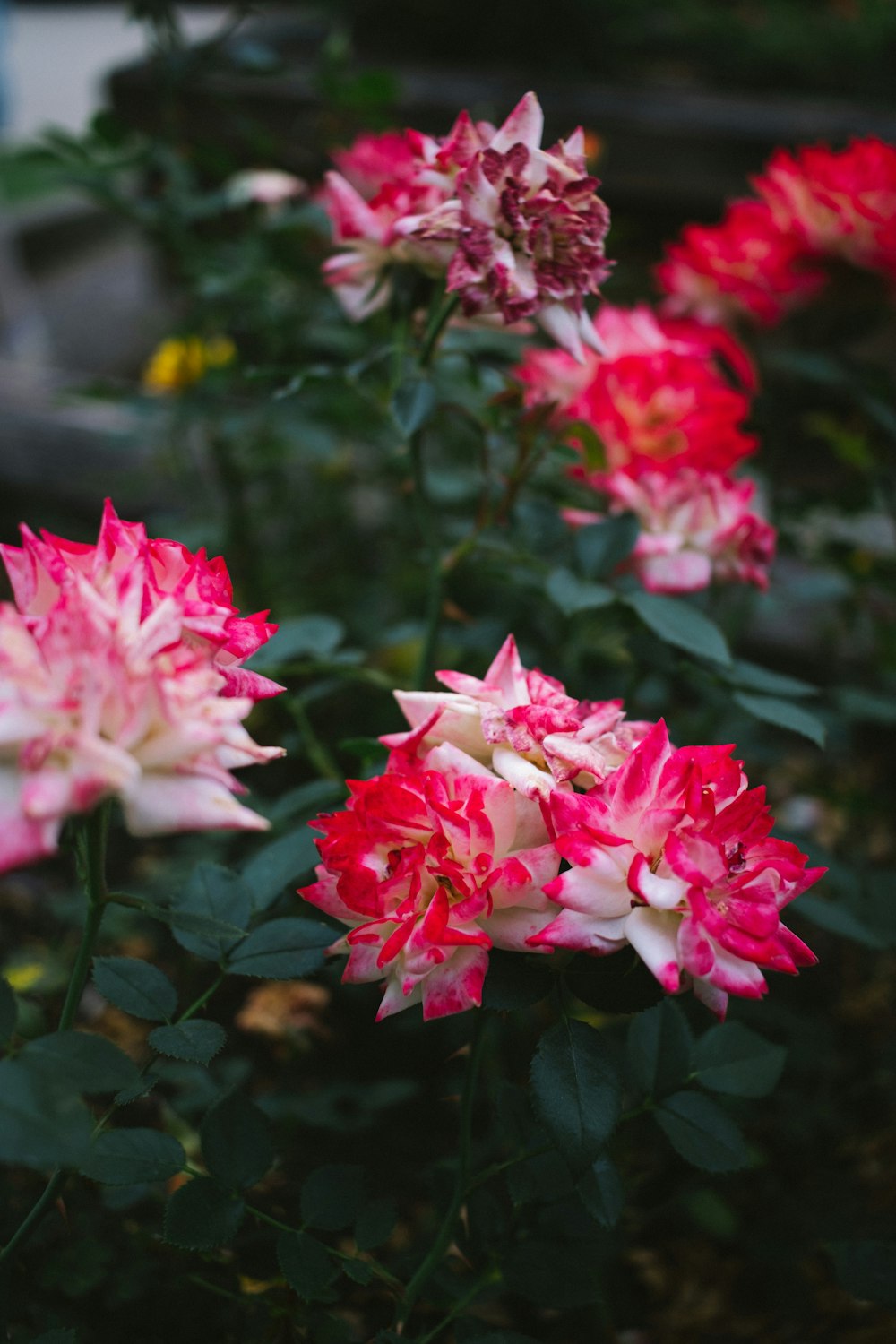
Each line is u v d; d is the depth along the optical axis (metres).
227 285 1.03
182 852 1.02
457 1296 0.67
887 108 2.13
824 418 1.22
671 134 1.74
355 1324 0.74
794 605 1.30
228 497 1.22
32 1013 0.65
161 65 1.06
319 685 0.83
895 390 0.94
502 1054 0.85
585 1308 0.75
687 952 0.54
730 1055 0.67
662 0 2.51
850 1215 0.77
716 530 0.74
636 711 1.00
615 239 1.41
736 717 0.94
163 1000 0.62
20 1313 0.71
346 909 0.58
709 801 0.55
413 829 0.57
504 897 0.56
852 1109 0.88
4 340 2.19
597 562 0.73
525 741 0.58
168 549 0.57
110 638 0.52
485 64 2.30
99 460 1.54
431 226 0.65
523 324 0.72
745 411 0.76
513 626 0.86
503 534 0.88
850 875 0.79
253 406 1.17
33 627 0.53
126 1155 0.61
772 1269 0.78
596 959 0.58
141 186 1.44
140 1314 0.72
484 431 0.75
